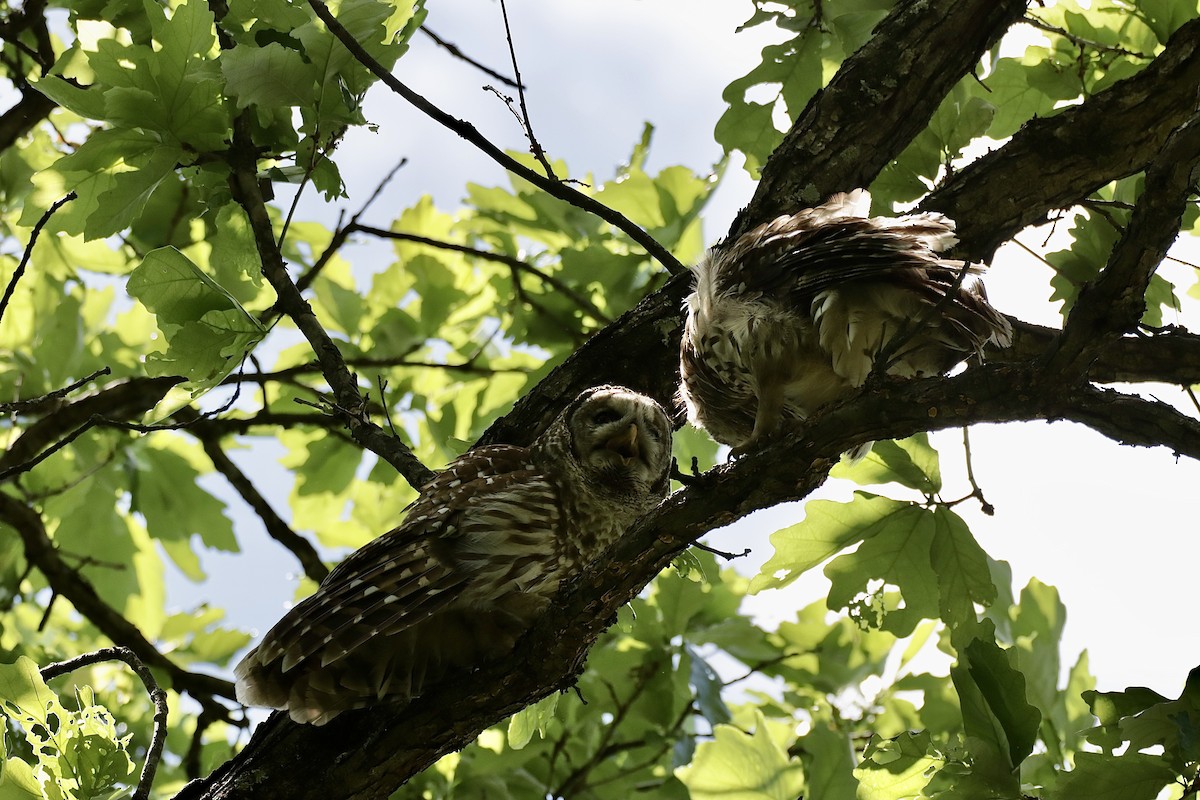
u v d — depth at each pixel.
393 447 7.26
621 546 5.55
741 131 9.09
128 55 7.50
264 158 7.88
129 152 7.69
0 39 10.25
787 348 6.14
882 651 10.97
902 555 8.06
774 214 7.79
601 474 7.27
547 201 11.26
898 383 5.28
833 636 11.00
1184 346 8.18
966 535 7.94
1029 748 5.96
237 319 7.04
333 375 7.43
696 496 5.44
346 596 6.39
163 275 6.95
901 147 8.09
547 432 7.49
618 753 10.39
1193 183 4.95
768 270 6.21
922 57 8.00
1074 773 5.89
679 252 11.05
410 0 7.52
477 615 6.79
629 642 10.39
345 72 7.36
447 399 11.98
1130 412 5.12
